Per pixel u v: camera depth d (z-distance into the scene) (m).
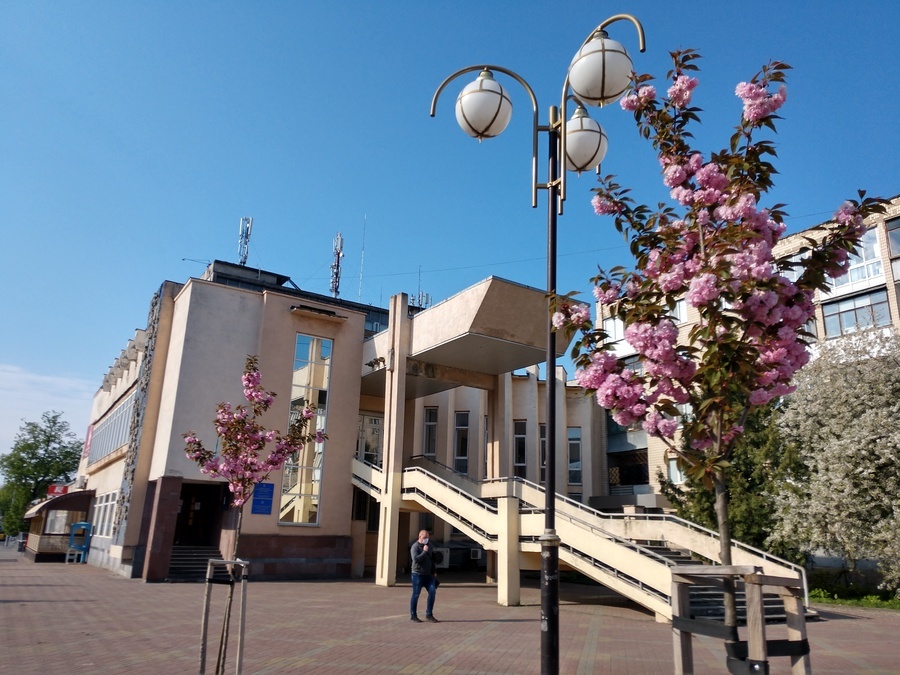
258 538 22.58
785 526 18.53
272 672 8.30
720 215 5.59
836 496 17.92
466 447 31.52
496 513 18.02
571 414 33.28
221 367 23.72
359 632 11.66
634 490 30.69
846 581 20.36
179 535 27.22
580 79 6.79
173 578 21.73
